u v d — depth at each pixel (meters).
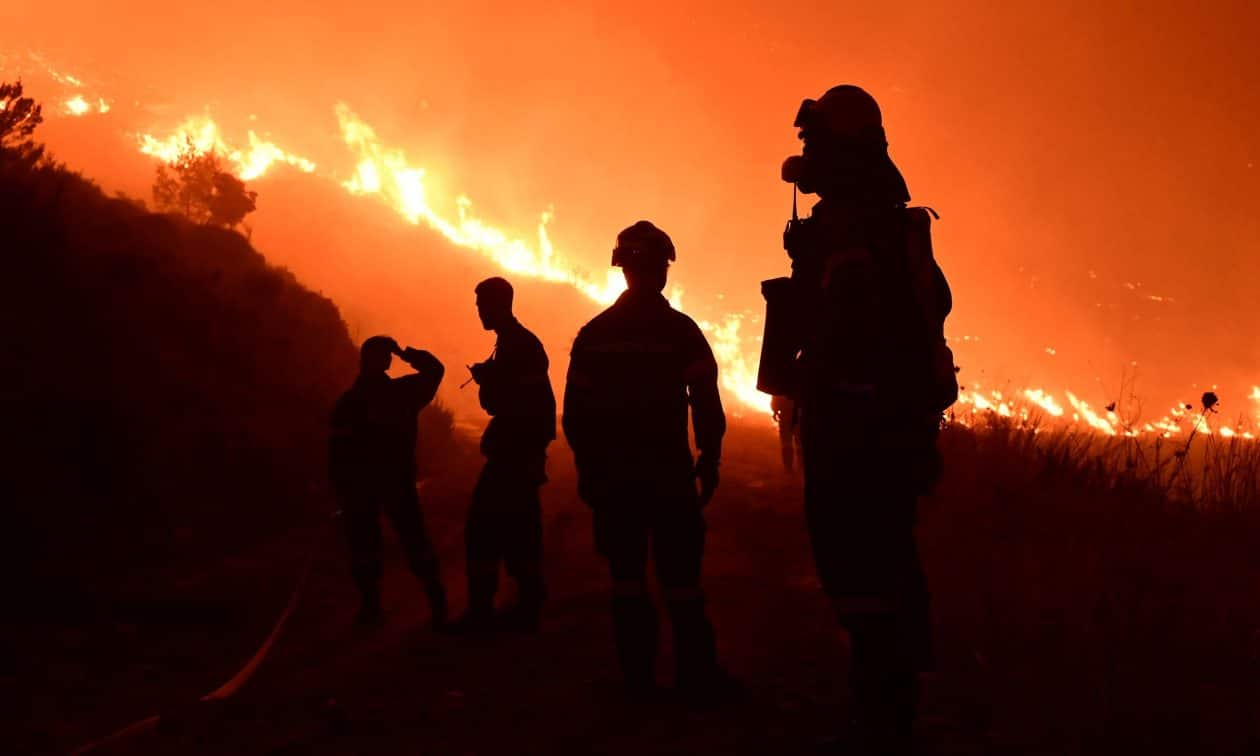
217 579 8.46
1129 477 7.73
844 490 3.65
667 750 3.98
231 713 4.58
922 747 3.82
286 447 13.70
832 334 3.67
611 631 6.37
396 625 6.97
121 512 10.02
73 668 5.50
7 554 8.00
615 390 4.91
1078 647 4.54
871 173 3.83
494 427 6.65
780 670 5.18
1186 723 3.82
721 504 11.30
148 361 13.49
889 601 3.65
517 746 4.10
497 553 6.56
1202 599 5.05
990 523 6.80
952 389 3.78
